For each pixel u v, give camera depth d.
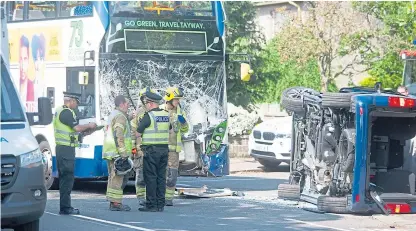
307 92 38.34
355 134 34.91
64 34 42.97
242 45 68.62
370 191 35.16
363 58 69.25
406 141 37.53
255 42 69.50
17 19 46.53
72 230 30.36
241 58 67.88
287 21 71.69
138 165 37.72
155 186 35.88
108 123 35.62
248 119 71.31
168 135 36.06
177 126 37.81
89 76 41.25
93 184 48.62
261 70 68.56
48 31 44.03
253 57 68.06
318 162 37.12
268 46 76.44
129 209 36.00
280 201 40.12
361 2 68.44
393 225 33.00
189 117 42.12
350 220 34.12
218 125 42.62
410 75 49.69
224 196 42.25
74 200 39.69
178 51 42.16
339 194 36.19
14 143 26.02
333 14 68.12
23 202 25.72
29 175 25.91
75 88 42.16
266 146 57.91
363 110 34.59
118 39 41.09
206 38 42.72
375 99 34.72
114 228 30.91
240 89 66.25
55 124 34.19
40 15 44.75
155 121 35.59
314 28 68.62
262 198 41.56
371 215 35.56
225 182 51.22
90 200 39.81
